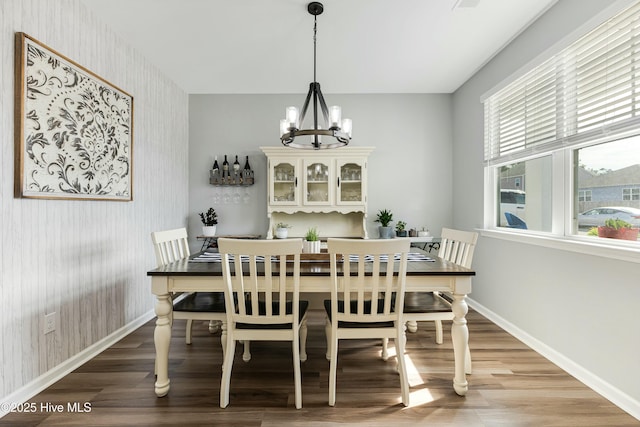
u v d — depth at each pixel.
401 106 3.93
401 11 2.27
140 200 2.89
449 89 3.80
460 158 3.70
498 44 2.74
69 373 2.02
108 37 2.44
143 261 2.94
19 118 1.68
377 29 2.50
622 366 1.67
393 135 3.93
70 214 2.07
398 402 1.73
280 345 2.47
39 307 1.84
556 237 2.22
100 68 2.35
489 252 3.05
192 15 2.32
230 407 1.68
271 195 3.64
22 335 1.73
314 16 2.33
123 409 1.66
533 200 2.56
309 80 3.51
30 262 1.78
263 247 1.61
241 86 3.69
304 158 3.62
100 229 2.36
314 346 2.45
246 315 1.71
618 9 1.65
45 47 1.82
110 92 2.41
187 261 2.12
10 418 1.58
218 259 2.20
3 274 1.63
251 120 3.94
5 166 1.63
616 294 1.71
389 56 2.95
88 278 2.23
